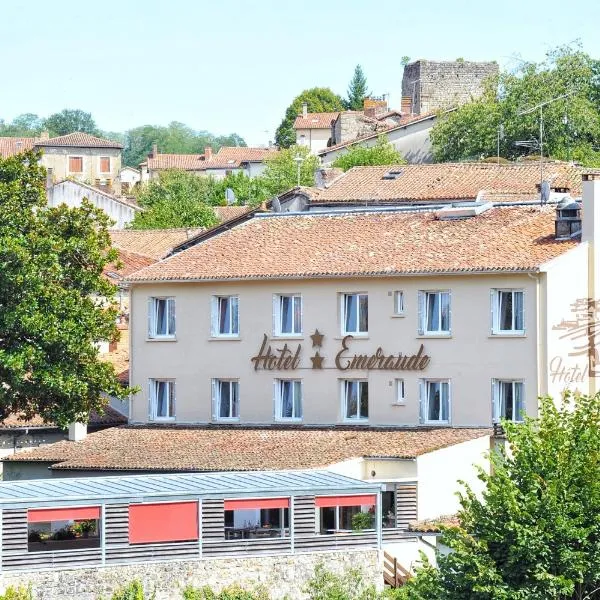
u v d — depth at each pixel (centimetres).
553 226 10338
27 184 10156
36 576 8006
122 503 8262
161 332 11088
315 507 8662
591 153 17850
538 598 7062
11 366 9525
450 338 10062
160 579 8275
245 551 8494
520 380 9856
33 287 9706
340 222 11144
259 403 10688
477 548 7206
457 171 14550
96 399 9981
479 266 9894
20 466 10488
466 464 9575
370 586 8350
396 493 9294
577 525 7194
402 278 10194
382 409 10269
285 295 10638
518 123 18462
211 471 9744
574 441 7431
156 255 16000
